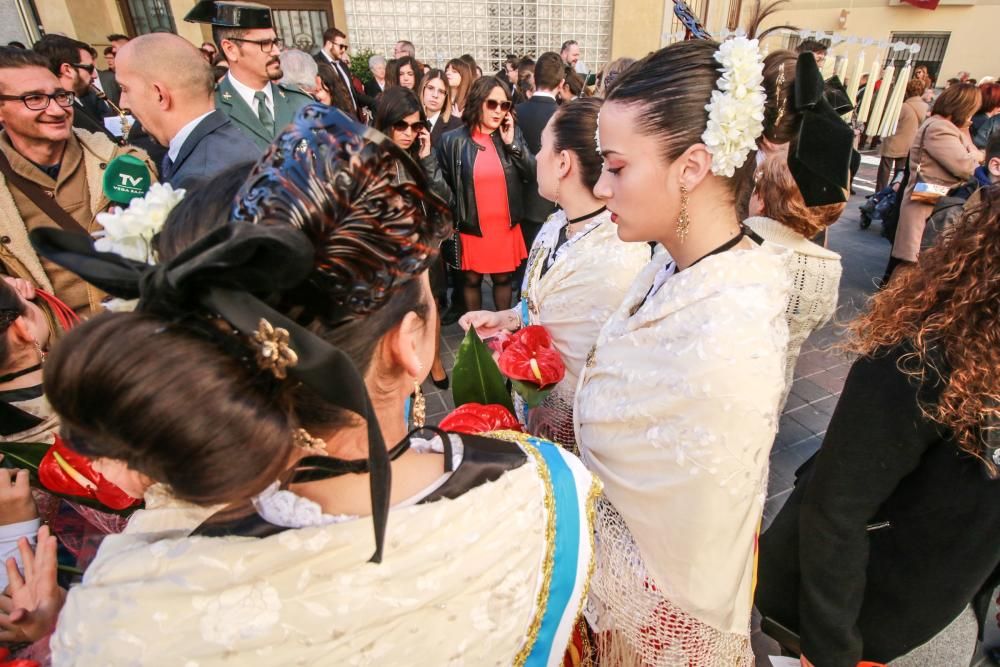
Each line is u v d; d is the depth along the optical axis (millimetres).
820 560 905
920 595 890
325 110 435
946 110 3768
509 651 585
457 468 589
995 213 743
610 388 933
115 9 8562
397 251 460
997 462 749
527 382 1160
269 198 418
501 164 3402
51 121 1741
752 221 1552
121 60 1991
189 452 356
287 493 501
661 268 1045
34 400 1184
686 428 793
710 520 791
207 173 1996
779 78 864
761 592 1167
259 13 2764
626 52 9328
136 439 356
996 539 805
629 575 869
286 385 417
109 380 335
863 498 854
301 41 9383
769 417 788
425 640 508
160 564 457
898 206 4598
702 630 851
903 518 875
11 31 6590
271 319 374
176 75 1974
